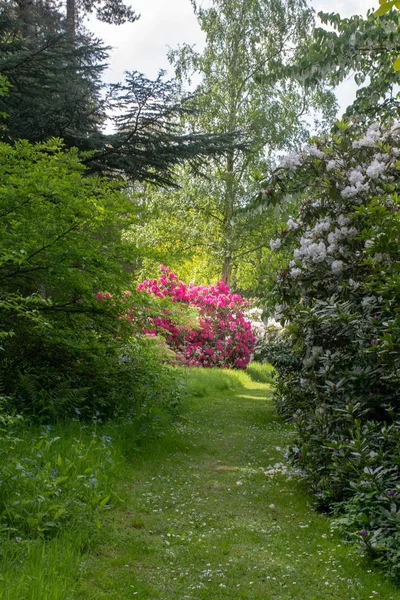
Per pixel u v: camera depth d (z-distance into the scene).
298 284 5.90
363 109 9.61
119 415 6.97
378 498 3.85
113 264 6.57
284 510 4.73
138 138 10.79
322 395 5.22
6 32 11.32
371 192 5.67
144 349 8.18
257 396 11.83
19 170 5.86
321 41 9.34
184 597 3.17
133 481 5.18
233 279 26.14
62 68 10.48
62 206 6.00
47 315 6.80
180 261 7.34
